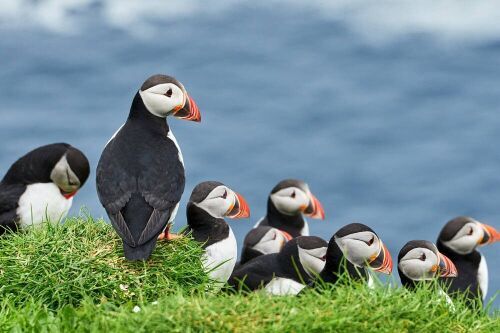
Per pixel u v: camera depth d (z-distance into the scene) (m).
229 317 6.66
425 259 9.94
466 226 12.88
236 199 9.66
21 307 7.66
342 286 7.38
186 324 6.58
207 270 8.91
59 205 10.12
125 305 7.49
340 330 6.65
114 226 8.32
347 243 8.67
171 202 8.56
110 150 8.85
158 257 8.37
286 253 9.23
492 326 7.34
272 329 6.52
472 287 12.66
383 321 6.83
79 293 7.86
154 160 8.72
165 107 9.02
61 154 10.02
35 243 8.31
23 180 10.04
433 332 6.95
